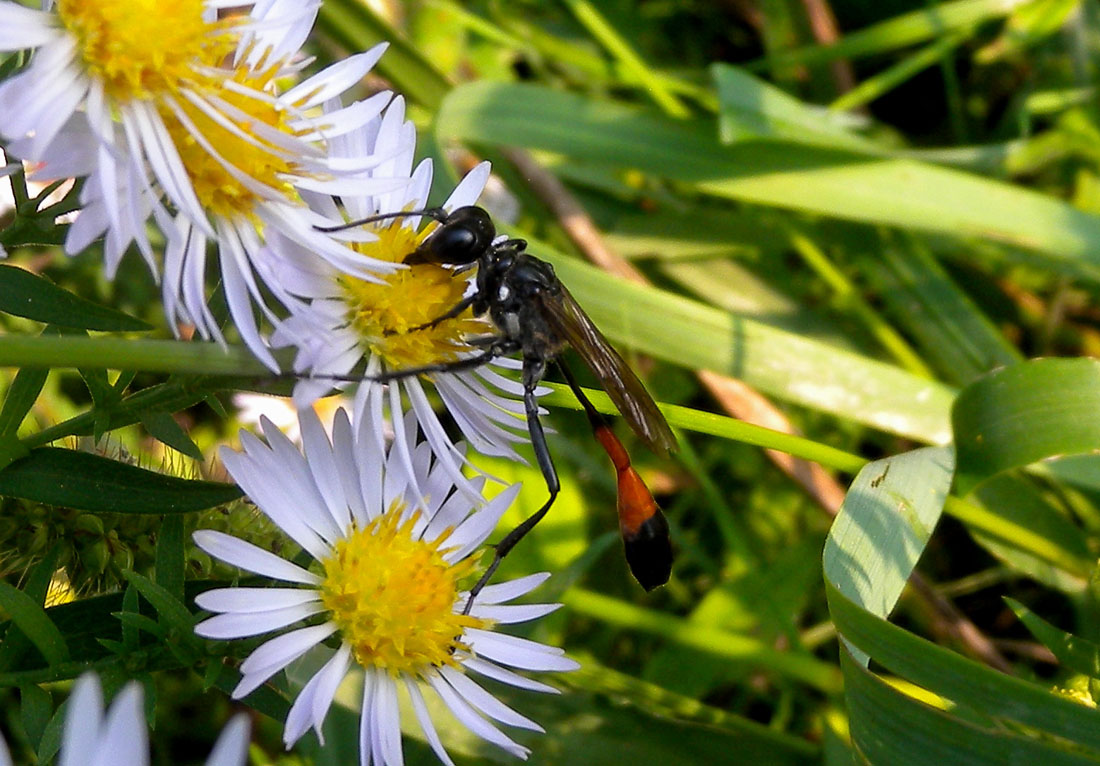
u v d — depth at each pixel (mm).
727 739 159
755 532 181
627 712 159
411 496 128
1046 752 125
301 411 125
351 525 126
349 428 126
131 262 166
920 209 181
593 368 140
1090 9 212
